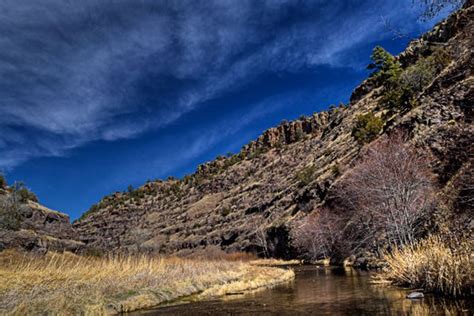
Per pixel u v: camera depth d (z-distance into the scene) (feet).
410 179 87.25
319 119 533.96
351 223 126.62
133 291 59.77
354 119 277.23
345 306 41.91
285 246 199.31
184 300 60.59
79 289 53.11
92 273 65.26
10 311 39.29
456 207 73.56
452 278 40.86
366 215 110.01
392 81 237.25
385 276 61.72
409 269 51.44
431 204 81.92
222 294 65.82
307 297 52.80
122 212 589.73
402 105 157.99
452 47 27.37
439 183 87.97
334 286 62.08
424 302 38.93
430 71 151.74
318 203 188.44
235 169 534.78
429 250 48.93
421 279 48.44
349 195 133.59
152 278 72.49
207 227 346.54
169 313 48.49
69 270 60.75
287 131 560.61
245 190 400.06
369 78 329.52
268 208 283.79
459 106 103.55
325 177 197.47
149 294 58.85
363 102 299.17
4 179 164.14
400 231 78.84
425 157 97.50
